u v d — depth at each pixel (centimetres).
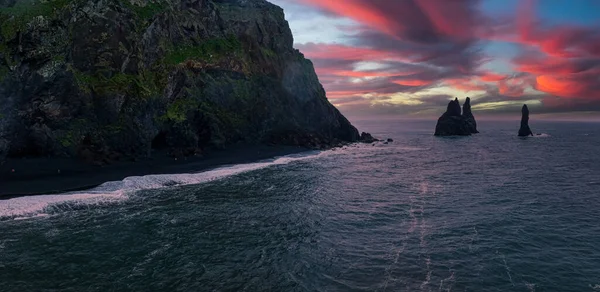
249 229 3488
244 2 11344
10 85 5203
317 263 2734
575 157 9806
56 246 2911
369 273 2570
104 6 6444
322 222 3756
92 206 4016
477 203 4612
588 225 3709
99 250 2867
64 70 5675
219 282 2408
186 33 8500
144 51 7112
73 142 5822
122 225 3453
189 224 3569
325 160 8450
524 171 7331
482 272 2600
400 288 2355
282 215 3969
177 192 4819
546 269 2662
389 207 4391
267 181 5781
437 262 2770
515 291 2339
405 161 8675
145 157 6650
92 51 6162
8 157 5381
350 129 13075
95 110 6128
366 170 7225
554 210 4281
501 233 3444
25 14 5681
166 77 7369
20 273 2450
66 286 2294
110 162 5944
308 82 11900
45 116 5600
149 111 6850
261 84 10012
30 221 3469
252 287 2352
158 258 2759
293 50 12231
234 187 5256
